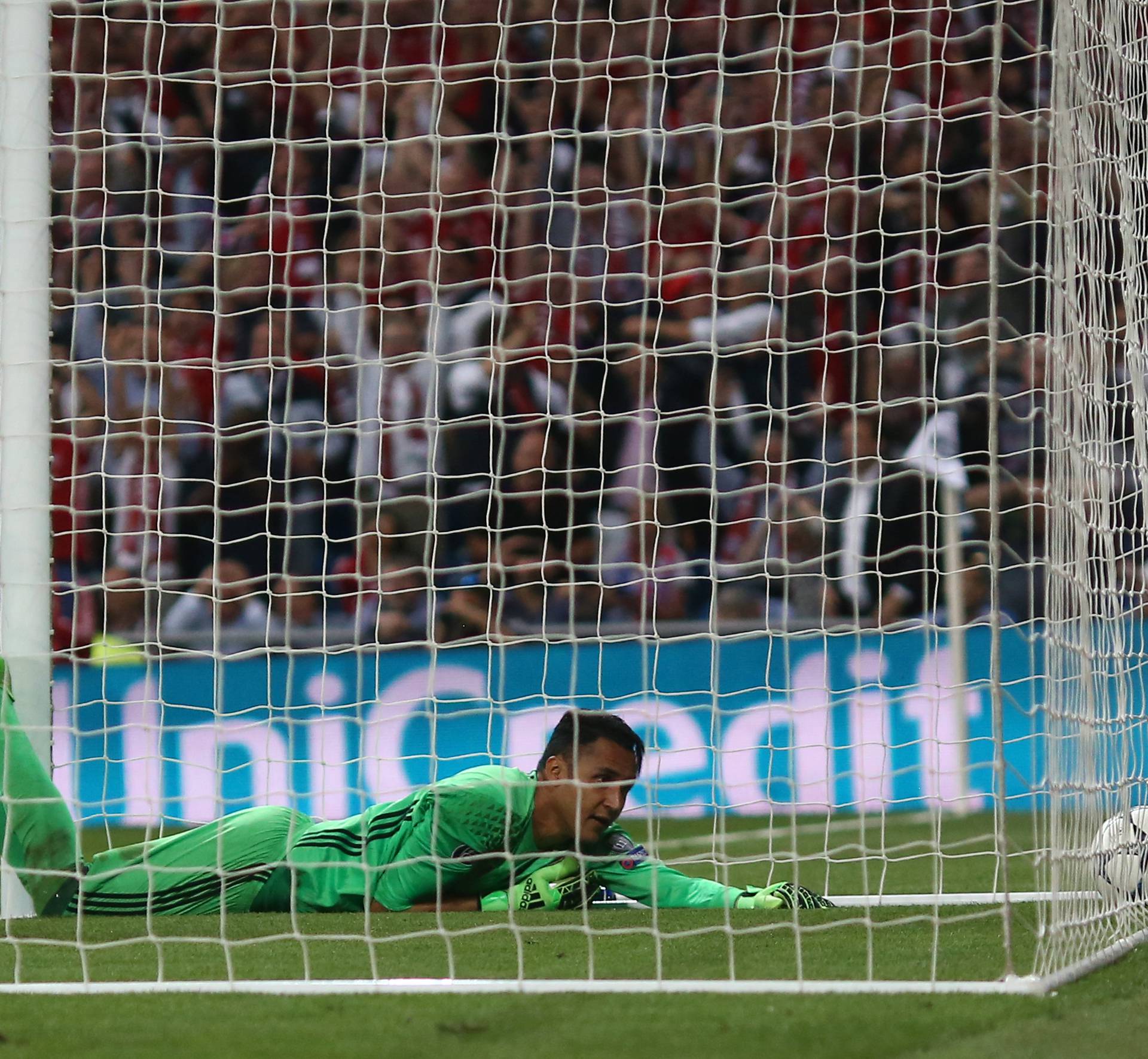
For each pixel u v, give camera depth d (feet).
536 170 115.24
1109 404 48.21
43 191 58.03
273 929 47.80
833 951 40.27
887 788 96.53
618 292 114.42
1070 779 38.88
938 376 110.63
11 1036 31.48
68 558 106.52
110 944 37.50
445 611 107.45
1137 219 52.95
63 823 53.88
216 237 54.54
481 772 52.06
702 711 99.45
